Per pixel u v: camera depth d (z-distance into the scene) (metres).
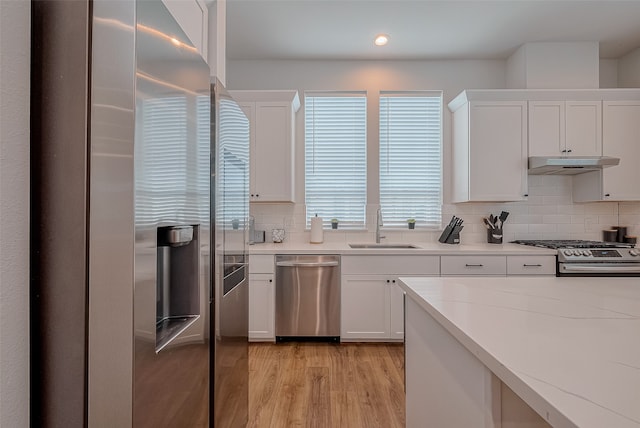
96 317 0.66
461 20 2.97
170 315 1.05
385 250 3.02
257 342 3.10
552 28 3.10
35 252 0.66
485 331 0.82
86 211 0.66
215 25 1.72
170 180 0.85
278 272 3.05
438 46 3.40
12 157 0.62
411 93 3.68
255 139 3.31
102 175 0.67
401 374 2.50
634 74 3.53
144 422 0.71
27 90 0.66
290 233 3.66
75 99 0.67
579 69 3.33
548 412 0.50
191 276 1.06
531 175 3.58
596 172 3.27
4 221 0.61
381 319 3.04
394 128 3.69
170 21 0.85
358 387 2.32
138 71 0.70
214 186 1.31
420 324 1.26
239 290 1.68
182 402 0.93
